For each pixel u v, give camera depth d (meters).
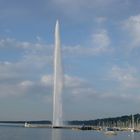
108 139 192.62
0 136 195.75
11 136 196.38
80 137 198.75
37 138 181.12
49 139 176.50
